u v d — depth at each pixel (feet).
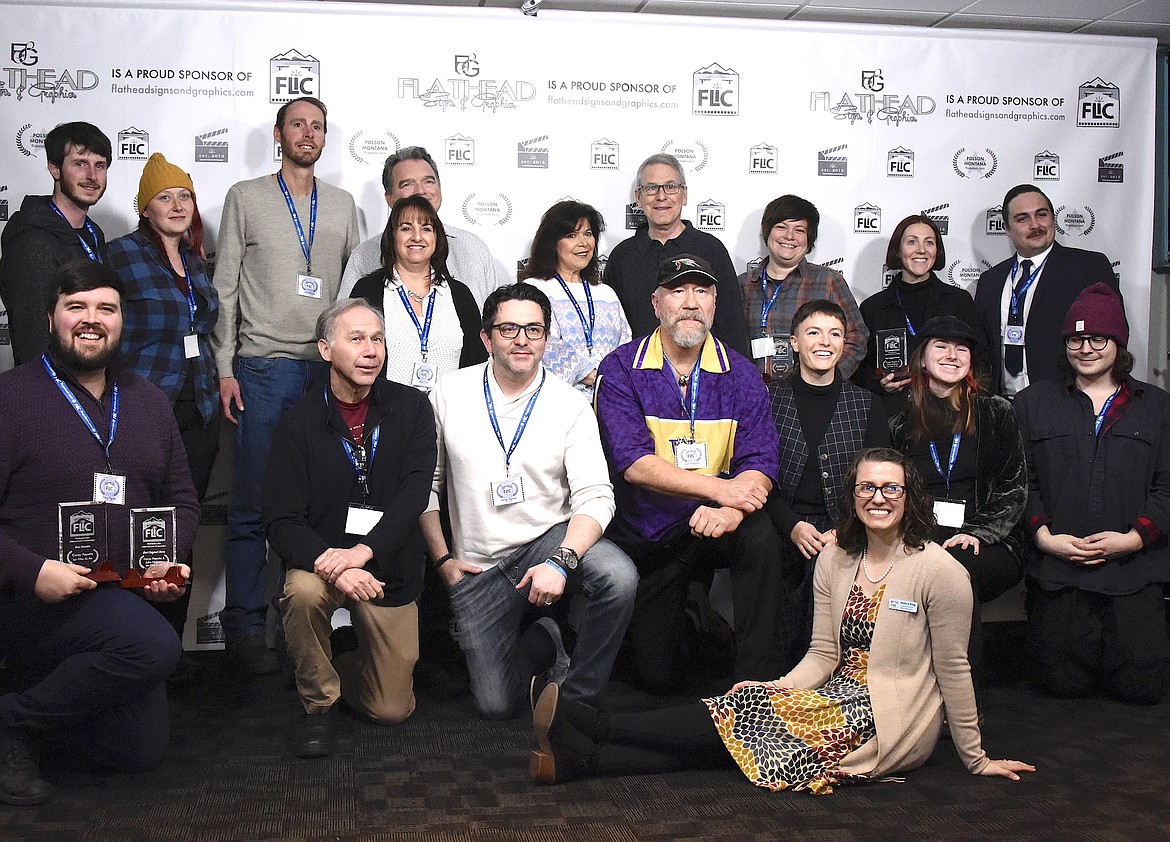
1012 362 14.85
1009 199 15.07
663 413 11.65
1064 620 12.05
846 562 9.82
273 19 14.24
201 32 14.12
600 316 13.25
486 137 14.79
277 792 9.02
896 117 15.62
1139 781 9.46
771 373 14.29
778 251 14.40
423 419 10.93
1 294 13.39
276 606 12.20
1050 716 11.48
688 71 15.12
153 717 9.34
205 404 12.64
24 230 11.76
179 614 12.95
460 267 14.05
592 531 10.52
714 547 11.36
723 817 8.58
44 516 9.11
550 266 13.30
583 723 9.16
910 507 9.48
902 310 14.61
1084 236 16.11
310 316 13.16
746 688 9.59
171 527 9.39
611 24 14.92
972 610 9.36
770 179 15.40
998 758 10.07
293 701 11.65
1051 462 12.46
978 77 15.74
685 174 15.23
